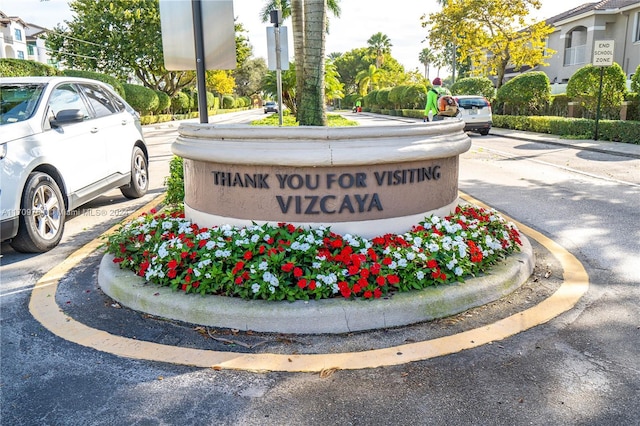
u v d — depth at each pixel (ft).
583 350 11.38
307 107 19.77
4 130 18.42
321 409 9.43
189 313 12.66
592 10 95.20
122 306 13.80
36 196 18.89
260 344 11.73
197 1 18.76
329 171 14.02
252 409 9.46
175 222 16.39
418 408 9.42
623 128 53.88
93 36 128.26
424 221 15.20
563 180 33.63
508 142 59.31
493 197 28.40
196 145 15.07
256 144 14.10
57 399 9.84
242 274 13.02
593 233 20.99
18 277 16.61
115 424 9.11
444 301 12.90
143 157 29.66
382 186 14.43
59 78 22.97
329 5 90.68
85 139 22.72
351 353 11.28
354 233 14.40
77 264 17.49
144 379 10.44
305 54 19.65
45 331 12.57
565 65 110.83
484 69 104.27
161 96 132.26
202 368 10.81
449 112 41.27
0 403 9.75
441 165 15.66
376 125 14.62
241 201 14.64
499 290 13.99
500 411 9.30
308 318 12.10
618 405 9.43
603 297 14.32
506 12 91.91
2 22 162.30
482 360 10.97
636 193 28.99
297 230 13.97
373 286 12.78
